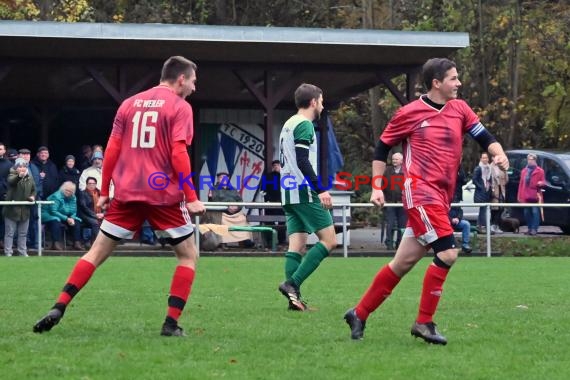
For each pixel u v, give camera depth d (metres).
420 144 19.31
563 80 97.12
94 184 50.47
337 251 53.72
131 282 31.34
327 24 101.69
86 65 54.53
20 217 46.81
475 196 63.22
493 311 24.67
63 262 39.47
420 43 53.12
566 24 96.94
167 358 17.47
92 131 69.94
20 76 58.09
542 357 18.06
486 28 94.44
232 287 30.59
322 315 23.66
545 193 66.44
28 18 82.69
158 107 19.48
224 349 18.47
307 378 15.90
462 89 96.19
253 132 64.19
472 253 52.56
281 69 56.62
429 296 19.31
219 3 99.19
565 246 54.88
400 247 19.66
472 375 16.34
